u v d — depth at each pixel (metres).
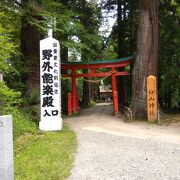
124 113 20.67
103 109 27.50
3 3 13.39
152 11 18.69
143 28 18.69
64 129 14.06
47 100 13.82
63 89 24.48
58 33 19.31
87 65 21.17
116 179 7.20
